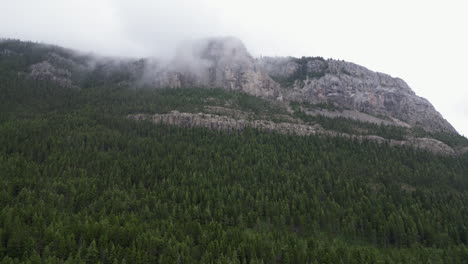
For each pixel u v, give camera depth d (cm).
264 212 10556
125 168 12250
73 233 7519
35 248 6938
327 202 11225
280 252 7962
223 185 11731
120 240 7681
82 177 10969
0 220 7475
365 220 10219
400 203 11744
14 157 11500
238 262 7262
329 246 8575
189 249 7631
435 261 8588
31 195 9219
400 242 9575
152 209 9919
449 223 10381
